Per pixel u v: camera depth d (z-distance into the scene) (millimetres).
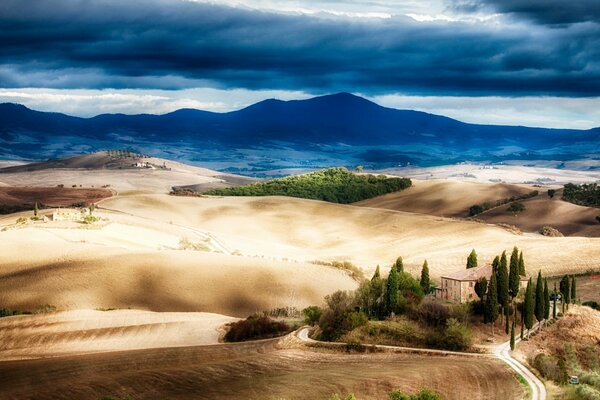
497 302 121188
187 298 176625
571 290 140500
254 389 86438
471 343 110375
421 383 88125
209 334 135625
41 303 166125
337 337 115312
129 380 91875
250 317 142750
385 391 85375
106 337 132750
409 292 131500
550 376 93500
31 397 86125
